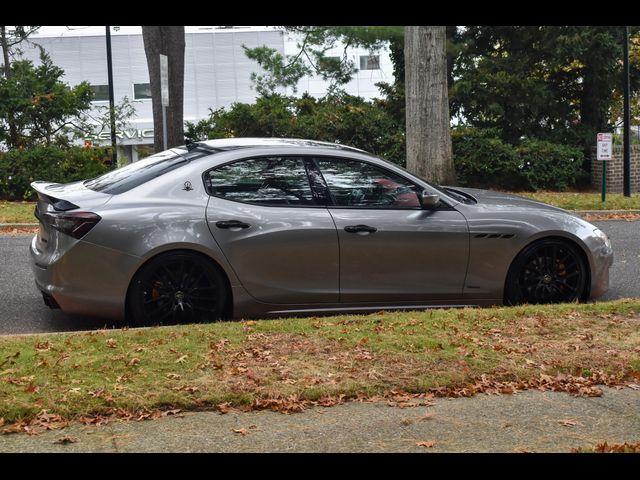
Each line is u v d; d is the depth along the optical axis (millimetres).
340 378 5785
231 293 7652
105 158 20047
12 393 5324
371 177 8055
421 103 17922
